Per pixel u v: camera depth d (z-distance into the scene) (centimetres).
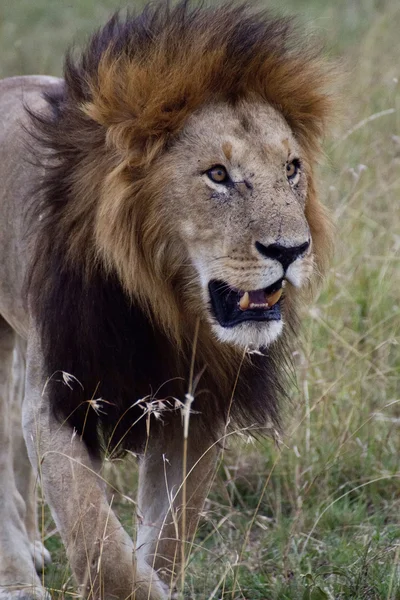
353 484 923
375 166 1313
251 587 754
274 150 663
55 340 684
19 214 757
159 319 686
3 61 1939
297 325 763
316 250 723
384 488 920
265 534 846
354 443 949
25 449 877
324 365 1019
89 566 626
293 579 755
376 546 793
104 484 711
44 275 696
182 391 711
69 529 660
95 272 674
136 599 637
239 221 644
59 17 2250
